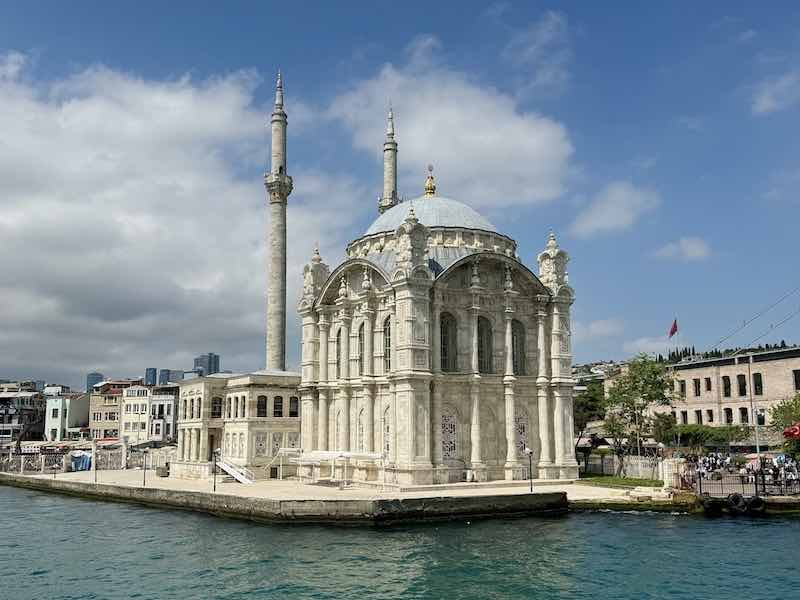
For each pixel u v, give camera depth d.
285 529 63.38
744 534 58.03
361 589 43.91
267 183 119.06
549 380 88.31
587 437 156.50
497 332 86.56
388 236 91.25
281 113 121.25
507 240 93.25
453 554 52.41
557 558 50.75
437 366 80.94
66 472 123.94
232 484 89.69
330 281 93.25
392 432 79.75
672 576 45.81
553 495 69.19
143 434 179.25
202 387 106.94
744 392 118.81
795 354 111.12
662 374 106.44
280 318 116.50
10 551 57.62
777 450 106.06
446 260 86.69
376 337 86.50
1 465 129.25
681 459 78.94
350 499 65.31
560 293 89.88
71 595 44.28
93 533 65.56
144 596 43.69
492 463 84.00
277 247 117.81
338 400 91.50
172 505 80.31
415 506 64.81
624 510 69.88
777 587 43.09
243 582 46.16
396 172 126.88
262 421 98.62
